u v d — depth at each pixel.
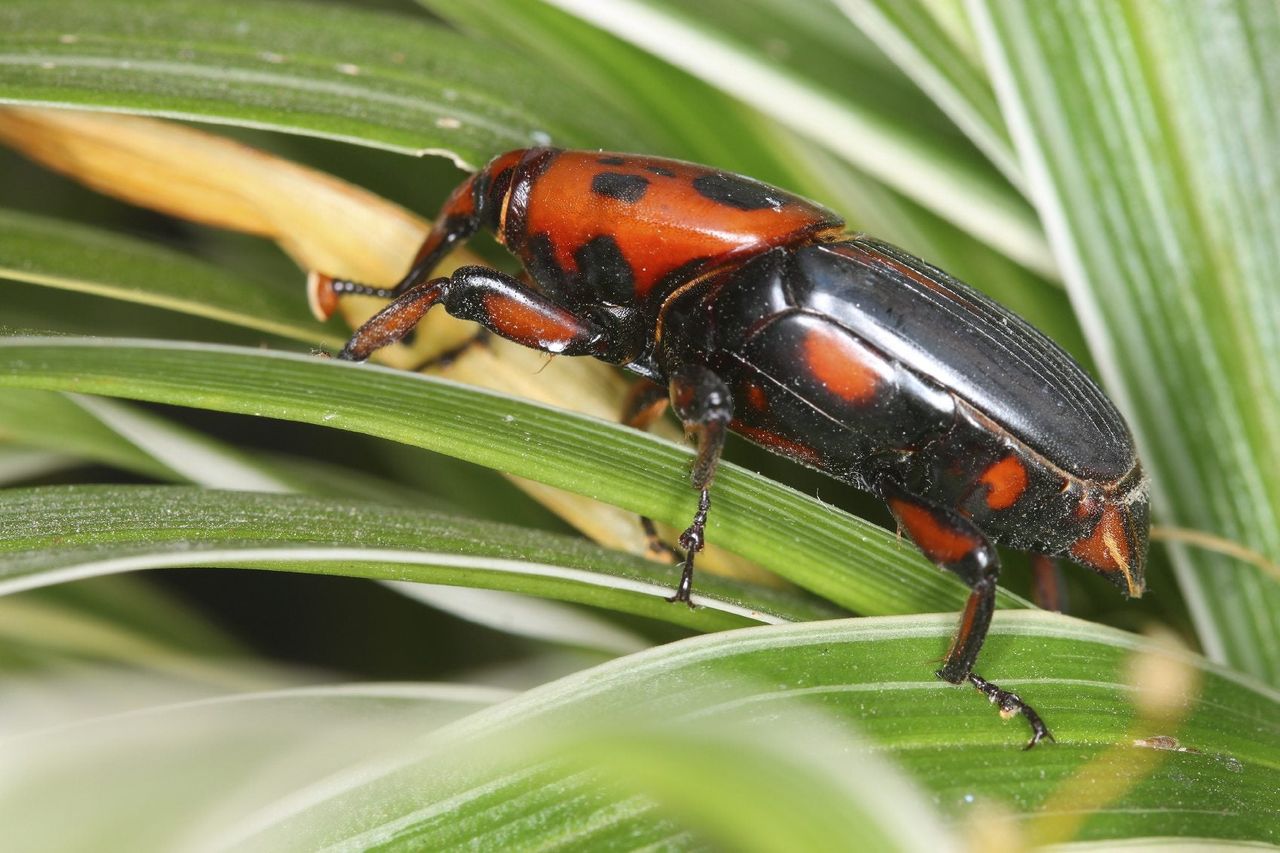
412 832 0.17
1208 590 0.19
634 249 0.19
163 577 0.21
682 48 0.20
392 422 0.18
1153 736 0.18
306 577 0.21
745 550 0.18
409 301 0.19
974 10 0.19
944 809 0.18
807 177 0.20
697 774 0.16
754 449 0.20
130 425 0.20
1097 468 0.19
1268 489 0.19
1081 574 0.20
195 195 0.19
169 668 0.20
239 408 0.18
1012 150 0.19
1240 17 0.19
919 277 0.19
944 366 0.19
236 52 0.19
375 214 0.20
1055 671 0.18
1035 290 0.20
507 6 0.20
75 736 0.15
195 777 0.14
